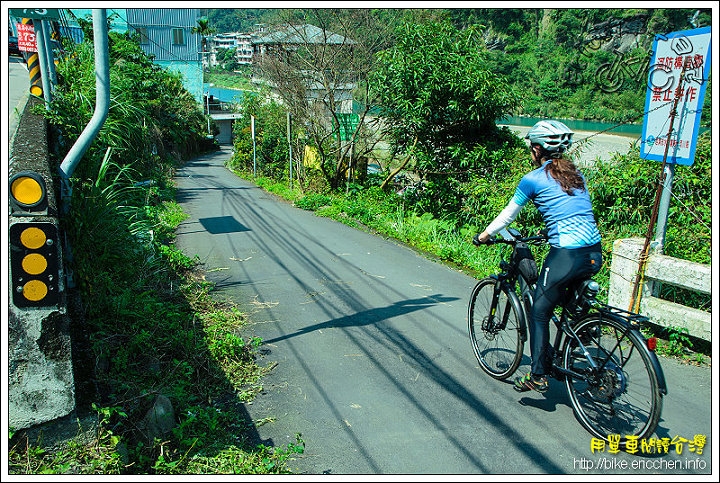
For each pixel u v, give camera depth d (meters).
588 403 3.82
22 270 2.77
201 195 16.84
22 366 2.84
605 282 6.10
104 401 3.66
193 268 7.47
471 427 3.68
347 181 16.17
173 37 43.53
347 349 4.89
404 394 4.10
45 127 5.05
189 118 39.06
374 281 7.05
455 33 12.00
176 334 4.72
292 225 11.17
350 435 3.58
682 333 4.78
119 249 5.77
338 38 16.11
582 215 3.60
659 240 5.12
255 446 3.45
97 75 4.23
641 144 5.26
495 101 11.28
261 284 6.81
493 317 4.55
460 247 8.55
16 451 2.91
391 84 12.12
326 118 16.80
